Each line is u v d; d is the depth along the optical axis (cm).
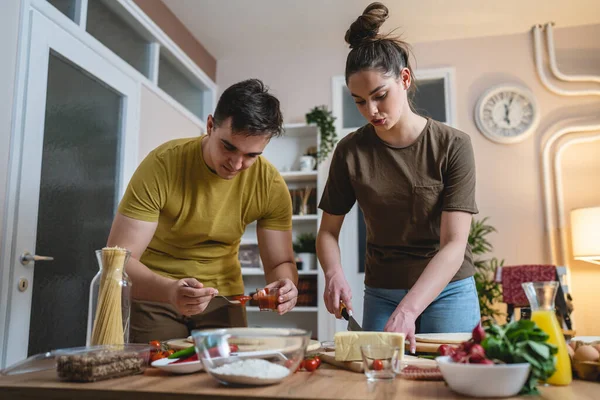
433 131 161
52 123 248
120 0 312
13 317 217
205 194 164
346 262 407
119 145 307
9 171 222
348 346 110
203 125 434
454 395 85
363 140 170
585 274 370
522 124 398
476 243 373
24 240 225
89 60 278
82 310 262
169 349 124
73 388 89
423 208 162
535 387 87
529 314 126
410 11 383
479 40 417
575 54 399
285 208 181
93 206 278
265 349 95
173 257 170
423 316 166
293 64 445
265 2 372
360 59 146
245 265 412
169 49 374
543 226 385
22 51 230
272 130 145
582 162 387
